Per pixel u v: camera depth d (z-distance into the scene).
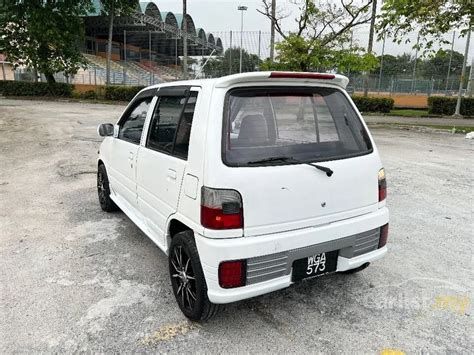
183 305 2.95
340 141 3.00
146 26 40.22
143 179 3.60
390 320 2.98
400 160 8.86
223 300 2.53
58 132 12.43
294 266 2.71
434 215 5.28
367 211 3.07
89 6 28.88
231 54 24.84
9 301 3.13
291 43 14.24
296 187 2.66
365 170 3.01
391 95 29.34
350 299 3.26
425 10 11.84
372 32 18.75
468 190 6.47
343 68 14.33
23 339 2.69
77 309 3.04
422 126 15.78
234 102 2.64
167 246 3.19
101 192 5.25
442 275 3.68
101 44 45.91
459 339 2.77
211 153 2.53
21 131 12.50
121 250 4.10
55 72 28.33
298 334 2.80
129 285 3.41
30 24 26.16
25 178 6.89
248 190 2.51
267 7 16.47
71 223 4.85
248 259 2.52
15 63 29.12
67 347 2.62
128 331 2.80
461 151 10.14
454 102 20.75
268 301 3.22
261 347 2.65
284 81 2.80
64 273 3.60
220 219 2.48
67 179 6.87
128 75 40.84
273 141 2.71
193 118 2.78
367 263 3.38
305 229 2.72
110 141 4.73
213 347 2.64
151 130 3.55
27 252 4.02
